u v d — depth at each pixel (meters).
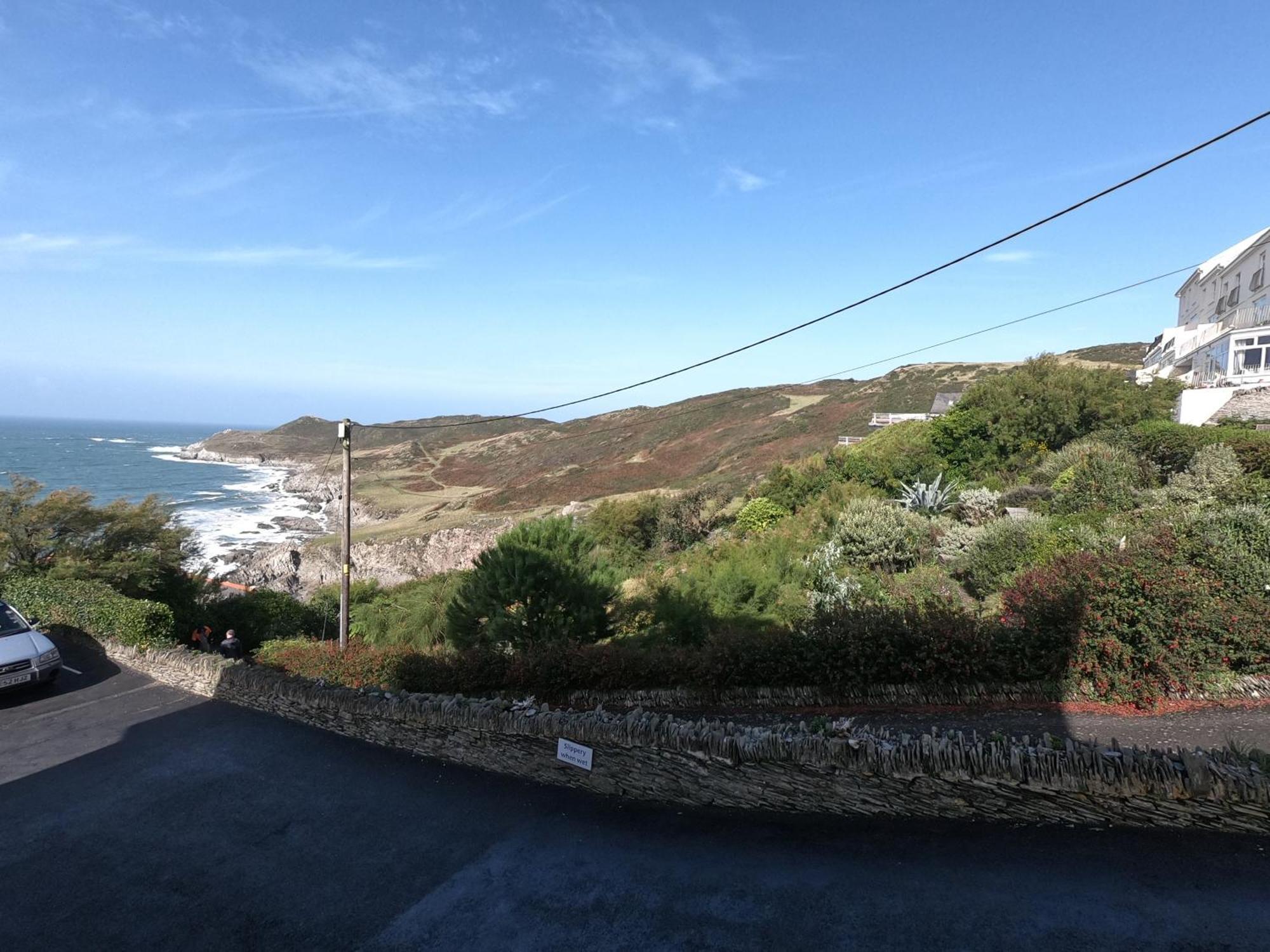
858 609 10.18
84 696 12.49
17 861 6.99
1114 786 5.86
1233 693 7.95
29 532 20.52
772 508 27.42
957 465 28.94
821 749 6.82
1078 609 8.64
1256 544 9.98
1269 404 23.73
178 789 8.54
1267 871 5.16
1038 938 4.85
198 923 5.92
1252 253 36.56
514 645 13.80
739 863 6.18
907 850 6.02
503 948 5.40
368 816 7.68
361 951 5.48
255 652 17.20
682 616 13.91
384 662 12.59
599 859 6.52
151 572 21.08
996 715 8.29
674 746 7.46
